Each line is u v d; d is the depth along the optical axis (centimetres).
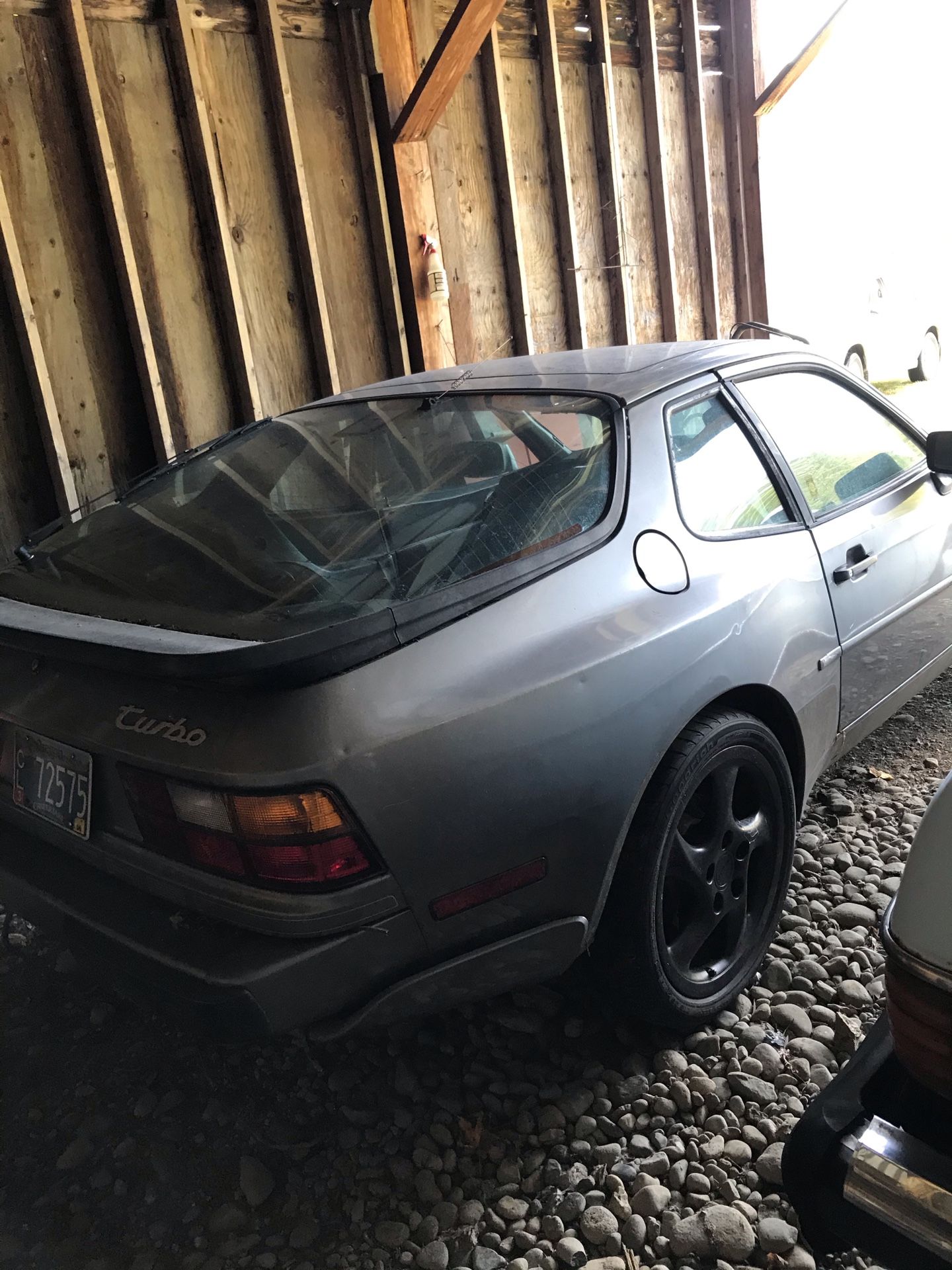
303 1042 238
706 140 855
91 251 503
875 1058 139
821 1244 140
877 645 281
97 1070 234
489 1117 211
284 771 162
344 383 617
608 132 746
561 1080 218
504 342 708
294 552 207
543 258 727
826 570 256
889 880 271
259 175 561
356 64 587
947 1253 121
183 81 518
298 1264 183
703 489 235
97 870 200
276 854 166
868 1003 231
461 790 175
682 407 242
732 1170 193
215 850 172
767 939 241
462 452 230
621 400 234
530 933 190
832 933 254
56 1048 241
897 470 304
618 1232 183
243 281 561
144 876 185
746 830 230
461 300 653
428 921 178
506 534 203
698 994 222
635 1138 200
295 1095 223
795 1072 214
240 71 547
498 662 182
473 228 680
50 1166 209
